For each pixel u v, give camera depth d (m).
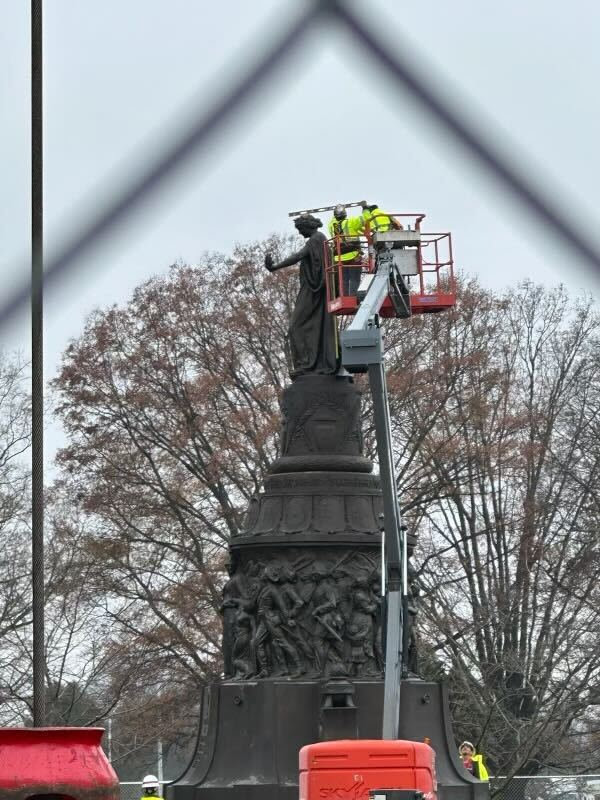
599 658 130.38
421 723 70.06
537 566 134.38
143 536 137.50
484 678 125.25
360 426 76.56
